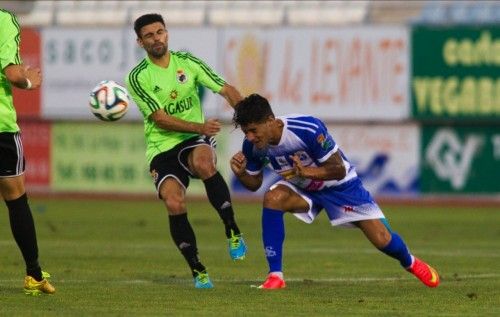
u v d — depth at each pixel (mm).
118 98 32875
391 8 84500
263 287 31266
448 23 77688
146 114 32000
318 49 79375
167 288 31703
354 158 79375
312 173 29016
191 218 66188
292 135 29094
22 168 28812
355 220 30312
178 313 26078
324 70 79312
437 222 63750
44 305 27516
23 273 36500
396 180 78812
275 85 80062
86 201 80438
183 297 29328
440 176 78312
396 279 35062
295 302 28328
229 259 42812
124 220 64375
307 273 37281
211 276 36250
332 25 79062
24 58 83188
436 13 83125
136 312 26203
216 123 31344
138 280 34469
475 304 28234
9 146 28391
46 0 91625
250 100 28625
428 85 77938
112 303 28047
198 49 80938
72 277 35469
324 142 29094
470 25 77188
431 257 43750
